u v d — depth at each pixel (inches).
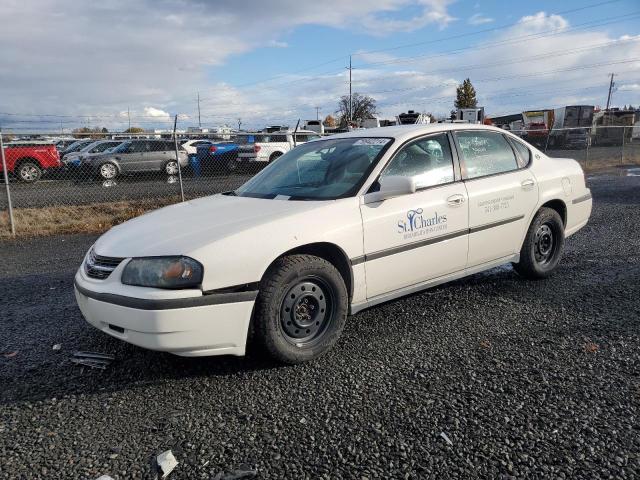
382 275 150.9
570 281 203.5
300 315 136.3
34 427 111.1
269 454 99.6
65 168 717.3
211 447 102.4
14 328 169.3
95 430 109.7
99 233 358.3
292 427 108.4
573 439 101.3
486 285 200.5
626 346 142.4
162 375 133.6
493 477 91.1
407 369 133.0
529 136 1277.1
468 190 171.0
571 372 128.6
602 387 121.0
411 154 163.2
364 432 105.8
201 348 123.3
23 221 380.5
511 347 144.3
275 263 131.7
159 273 120.6
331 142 180.9
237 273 124.0
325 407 116.0
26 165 687.7
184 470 95.6
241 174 738.2
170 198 482.3
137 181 700.7
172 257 121.9
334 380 128.4
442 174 167.8
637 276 207.8
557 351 140.8
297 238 132.6
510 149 194.2
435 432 105.0
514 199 184.9
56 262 269.9
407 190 142.4
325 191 153.3
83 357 144.4
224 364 138.3
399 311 174.6
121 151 689.6
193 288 121.0
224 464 97.0
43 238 343.3
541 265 202.7
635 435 102.2
